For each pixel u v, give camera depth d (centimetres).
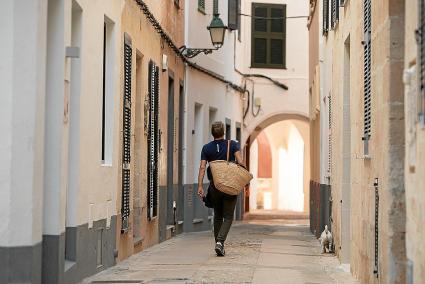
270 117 4150
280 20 4162
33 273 1009
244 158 4031
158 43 2159
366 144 1269
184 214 2722
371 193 1203
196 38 2859
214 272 1435
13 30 996
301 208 5250
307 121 4288
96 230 1393
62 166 1126
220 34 2619
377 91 1127
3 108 995
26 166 1000
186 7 2722
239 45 3806
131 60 1719
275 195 5406
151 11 2061
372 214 1191
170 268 1503
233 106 3594
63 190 1134
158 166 2148
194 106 2845
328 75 2192
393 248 1012
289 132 5394
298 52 4162
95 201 1382
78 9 1277
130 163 1725
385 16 1040
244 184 1728
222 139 1766
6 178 994
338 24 1823
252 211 5028
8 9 997
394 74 1012
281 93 4141
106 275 1385
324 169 2336
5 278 995
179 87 2605
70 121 1262
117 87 1566
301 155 5306
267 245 2094
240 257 1734
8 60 997
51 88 1130
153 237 2102
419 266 822
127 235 1709
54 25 1141
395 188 1012
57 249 1109
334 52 1944
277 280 1338
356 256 1410
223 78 3294
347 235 1695
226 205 1745
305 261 1720
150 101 2014
